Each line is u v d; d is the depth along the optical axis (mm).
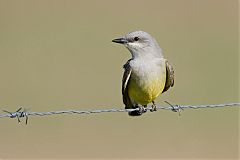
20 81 18156
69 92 17500
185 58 19422
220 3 22281
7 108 16469
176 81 18047
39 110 16406
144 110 10250
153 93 10391
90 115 16375
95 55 19609
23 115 8867
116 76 18266
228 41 20531
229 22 21484
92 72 18594
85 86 17781
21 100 17016
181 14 21891
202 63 19188
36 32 21062
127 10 22422
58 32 21062
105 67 18844
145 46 10359
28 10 22297
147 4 22562
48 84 17953
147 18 21688
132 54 10500
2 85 17938
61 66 18984
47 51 19844
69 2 22969
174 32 21078
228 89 17734
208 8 22141
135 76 10320
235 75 18516
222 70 18719
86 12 22234
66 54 19672
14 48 19969
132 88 10398
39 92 17484
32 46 20141
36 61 19312
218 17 21625
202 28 21312
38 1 22922
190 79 18078
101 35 20984
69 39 20656
